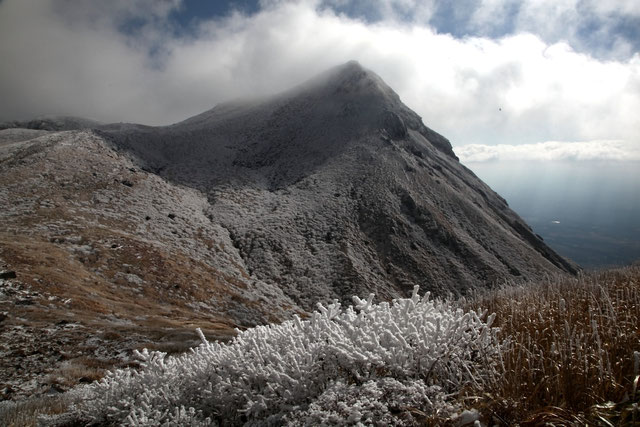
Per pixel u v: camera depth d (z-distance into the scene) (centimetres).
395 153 11788
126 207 7606
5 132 15850
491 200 12962
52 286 3275
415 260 8088
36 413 698
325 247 8119
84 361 1691
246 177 11731
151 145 12306
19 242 4603
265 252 7731
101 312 3023
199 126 15062
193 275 5709
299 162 12462
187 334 2205
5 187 6856
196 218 8444
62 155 8731
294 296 6625
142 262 5419
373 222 9069
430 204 10019
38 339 1956
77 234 5644
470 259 8431
